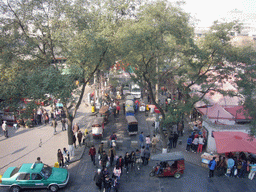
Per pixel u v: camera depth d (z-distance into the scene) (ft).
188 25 50.42
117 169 45.24
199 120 78.23
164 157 47.85
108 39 52.29
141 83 55.36
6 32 51.08
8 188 44.06
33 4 49.78
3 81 50.60
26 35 51.80
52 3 50.88
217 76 52.54
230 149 49.90
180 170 49.03
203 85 50.70
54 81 44.55
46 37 53.31
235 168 49.08
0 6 48.34
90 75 58.29
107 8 59.57
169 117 51.57
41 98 46.88
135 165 53.26
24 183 42.86
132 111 82.69
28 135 72.54
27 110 49.08
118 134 73.97
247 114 45.80
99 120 72.43
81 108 101.96
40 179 43.42
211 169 48.85
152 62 55.11
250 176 48.91
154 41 46.42
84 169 53.01
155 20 48.42
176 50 49.03
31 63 56.39
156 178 49.34
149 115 92.43
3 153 59.98
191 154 60.34
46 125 81.71
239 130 58.75
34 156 58.59
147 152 54.60
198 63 51.06
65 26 54.08
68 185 46.47
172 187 45.83
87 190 44.73
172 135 63.57
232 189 45.16
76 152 61.62
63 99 45.37
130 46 47.11
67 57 54.08
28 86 46.80
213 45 47.50
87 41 51.67
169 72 57.41
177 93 93.71
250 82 45.62
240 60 47.09
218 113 64.85
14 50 52.11
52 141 68.28
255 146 49.93
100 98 97.96
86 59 51.65
